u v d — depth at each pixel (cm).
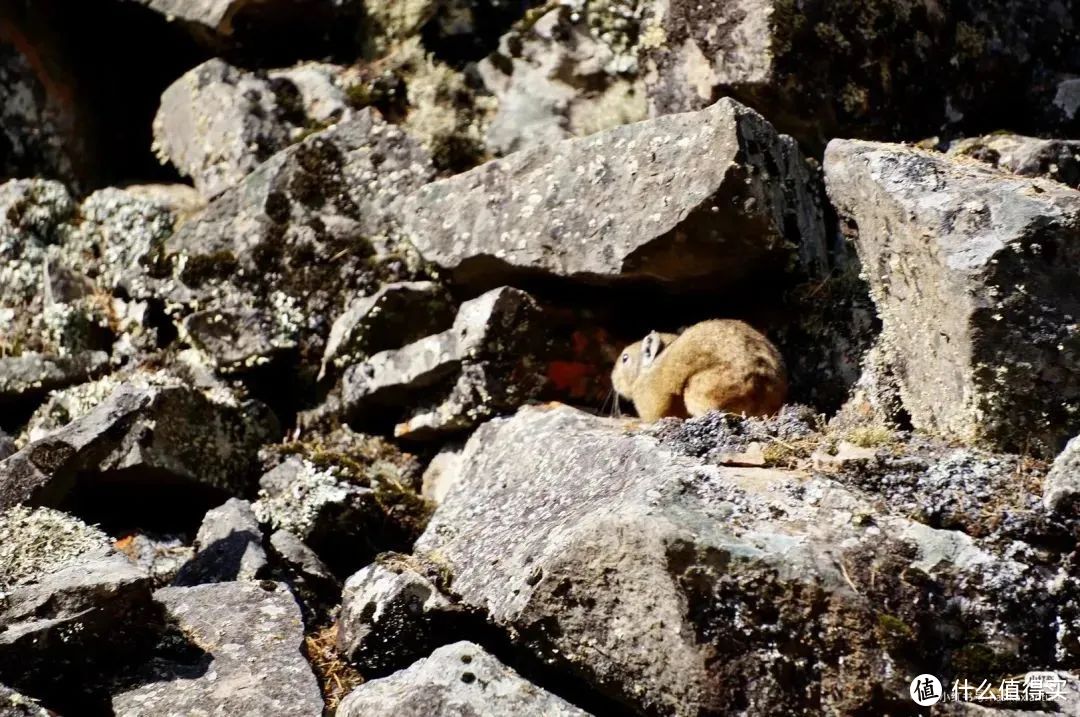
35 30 1518
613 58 1370
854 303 1120
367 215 1316
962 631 766
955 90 1266
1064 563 795
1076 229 902
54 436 1080
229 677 852
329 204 1320
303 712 822
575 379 1195
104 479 1101
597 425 1066
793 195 1129
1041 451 906
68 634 832
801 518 812
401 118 1405
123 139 1562
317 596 1025
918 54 1248
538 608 831
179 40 1536
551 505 942
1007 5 1294
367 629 909
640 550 790
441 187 1236
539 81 1387
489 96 1402
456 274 1231
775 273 1142
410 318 1245
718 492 837
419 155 1336
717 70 1241
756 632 761
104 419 1105
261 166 1340
